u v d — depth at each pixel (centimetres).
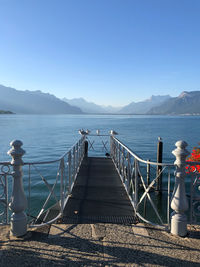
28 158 1780
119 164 718
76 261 248
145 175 1152
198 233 315
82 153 1012
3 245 280
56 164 1449
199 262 248
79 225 340
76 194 528
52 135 3772
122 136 3631
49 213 436
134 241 292
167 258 255
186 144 312
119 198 499
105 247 277
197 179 332
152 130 4966
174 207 310
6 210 339
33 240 293
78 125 6975
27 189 916
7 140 2961
